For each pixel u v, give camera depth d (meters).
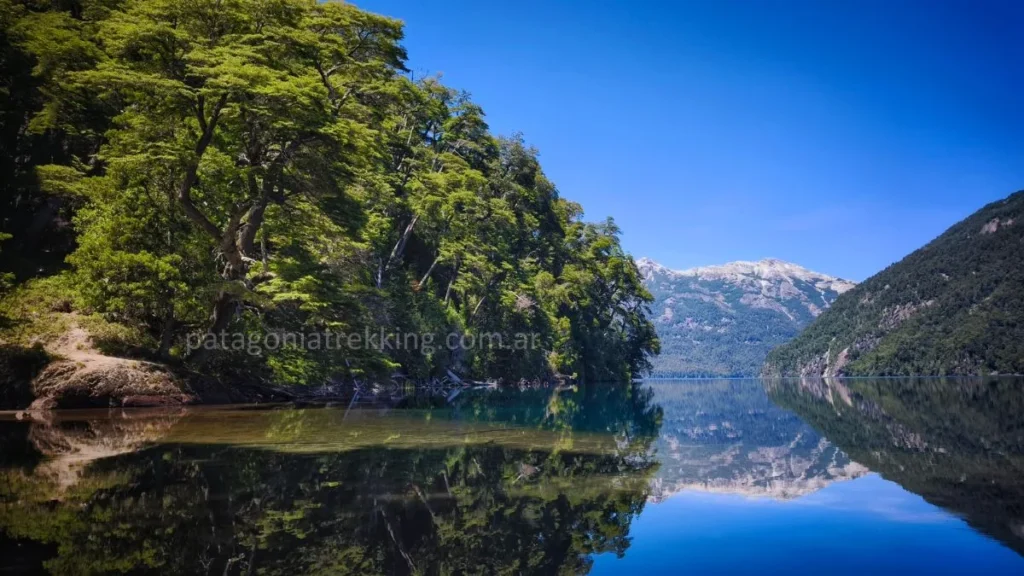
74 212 23.50
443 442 9.20
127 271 17.36
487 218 46.69
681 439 10.51
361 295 25.70
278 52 18.55
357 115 27.05
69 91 23.45
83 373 14.91
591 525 4.38
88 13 26.48
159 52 16.95
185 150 17.25
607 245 71.81
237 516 4.34
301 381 21.56
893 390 37.16
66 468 6.27
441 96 46.62
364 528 4.11
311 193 20.30
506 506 4.93
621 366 73.88
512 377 47.72
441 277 46.81
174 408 15.80
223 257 21.03
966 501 5.02
